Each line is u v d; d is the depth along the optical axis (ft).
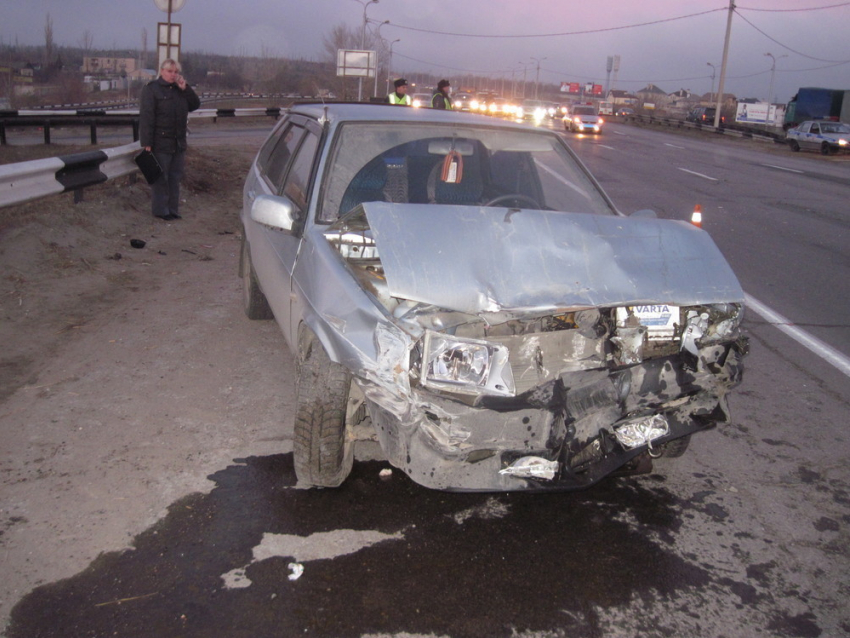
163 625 8.77
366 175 13.25
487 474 10.02
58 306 20.02
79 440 12.90
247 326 19.25
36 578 9.44
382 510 11.35
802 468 13.44
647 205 45.21
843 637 9.14
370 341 9.93
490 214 11.40
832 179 68.08
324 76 254.47
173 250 27.50
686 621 9.31
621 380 10.77
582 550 10.67
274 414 14.28
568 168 14.98
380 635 8.78
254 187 18.08
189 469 12.19
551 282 10.44
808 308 23.98
